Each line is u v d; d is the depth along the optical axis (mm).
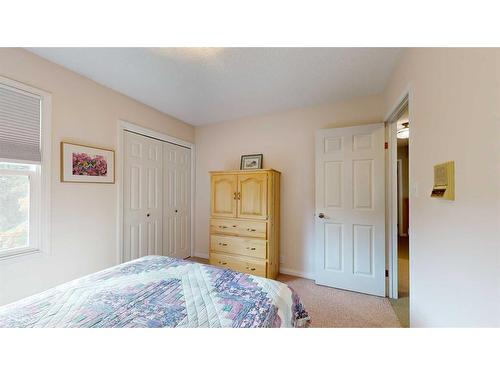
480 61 821
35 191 1762
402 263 3203
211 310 995
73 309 992
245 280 1331
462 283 930
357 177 2412
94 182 2150
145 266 1552
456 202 970
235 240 2768
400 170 4617
